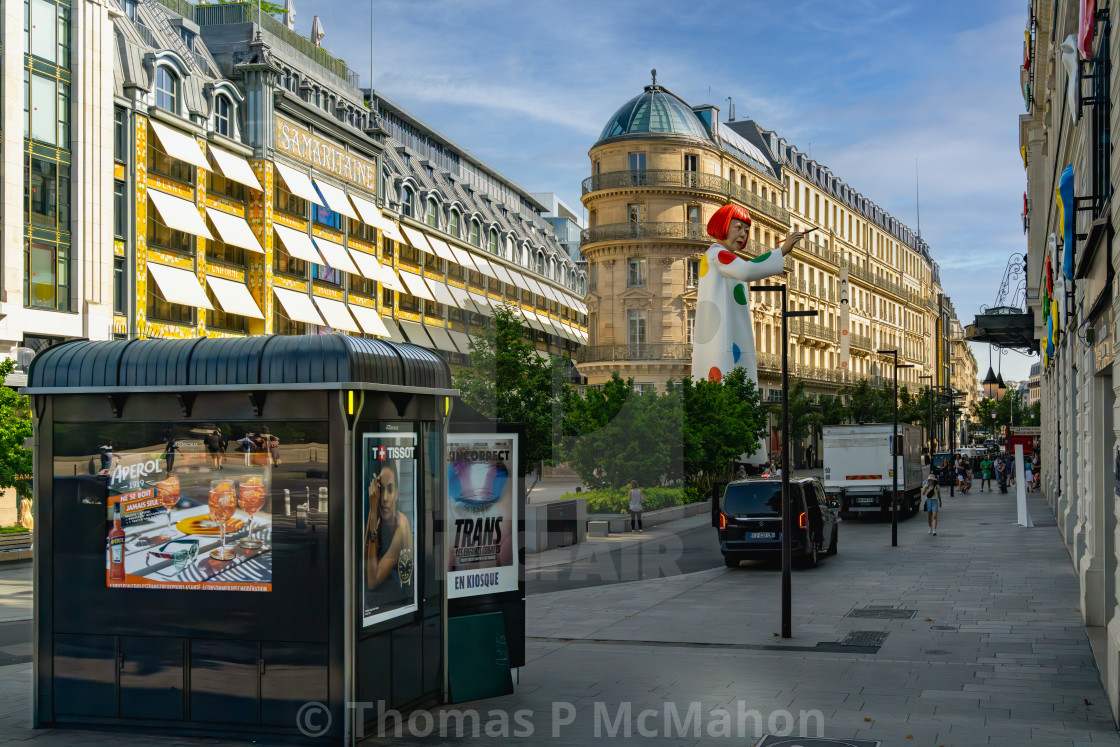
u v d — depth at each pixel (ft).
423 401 28.35
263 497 25.38
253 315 128.06
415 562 27.99
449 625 29.89
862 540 85.20
